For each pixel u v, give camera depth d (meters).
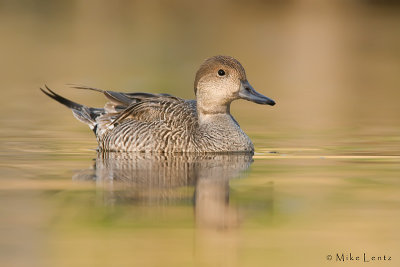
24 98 25.72
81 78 29.78
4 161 14.69
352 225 9.79
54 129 19.61
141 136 15.95
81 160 14.84
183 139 15.75
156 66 32.94
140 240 9.11
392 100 25.78
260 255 8.58
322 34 43.66
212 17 49.69
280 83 29.91
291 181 12.58
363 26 46.41
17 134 18.53
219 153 15.84
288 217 10.16
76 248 8.79
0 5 53.62
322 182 12.50
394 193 11.63
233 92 15.99
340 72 33.09
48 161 14.70
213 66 16.05
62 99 18.41
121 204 10.81
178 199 11.15
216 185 12.19
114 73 30.95
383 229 9.62
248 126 20.20
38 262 8.30
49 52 37.28
